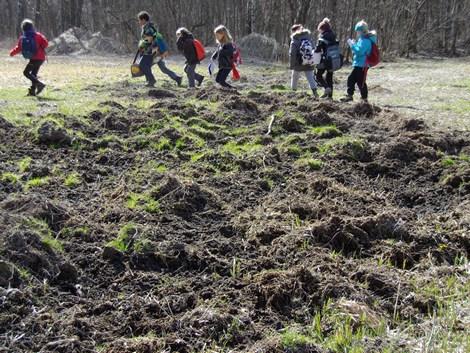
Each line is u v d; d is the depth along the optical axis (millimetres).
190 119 9078
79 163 7266
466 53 33531
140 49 14000
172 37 30547
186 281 4715
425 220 6191
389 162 7789
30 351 3742
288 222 5867
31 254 4586
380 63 25953
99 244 5129
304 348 3826
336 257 5234
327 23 12688
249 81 16578
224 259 5117
